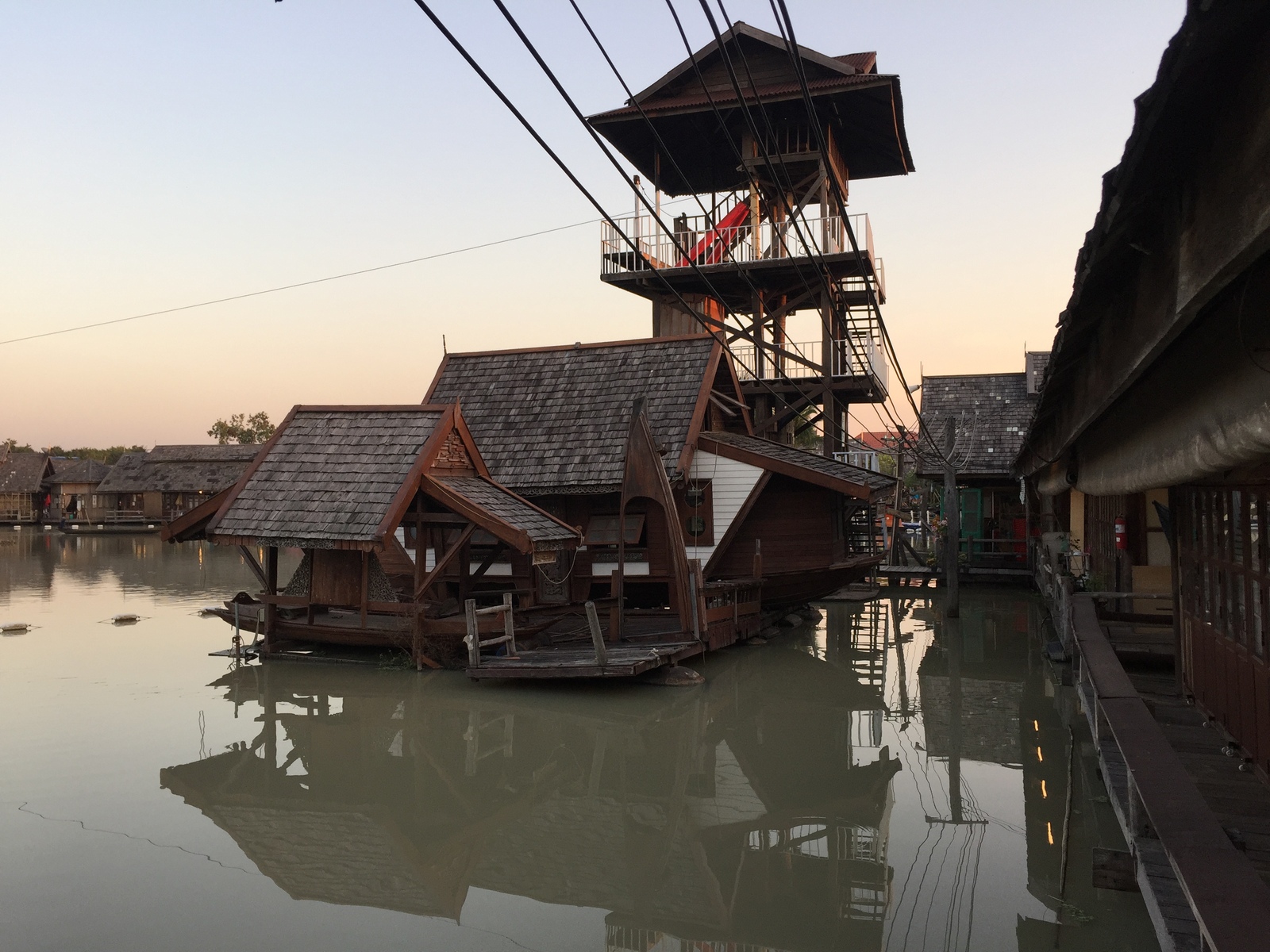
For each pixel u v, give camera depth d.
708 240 22.70
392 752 10.00
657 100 23.05
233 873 6.82
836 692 12.96
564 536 14.66
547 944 5.74
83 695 12.52
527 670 12.44
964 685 13.41
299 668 14.18
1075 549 19.94
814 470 17.09
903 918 5.97
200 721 11.14
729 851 7.27
